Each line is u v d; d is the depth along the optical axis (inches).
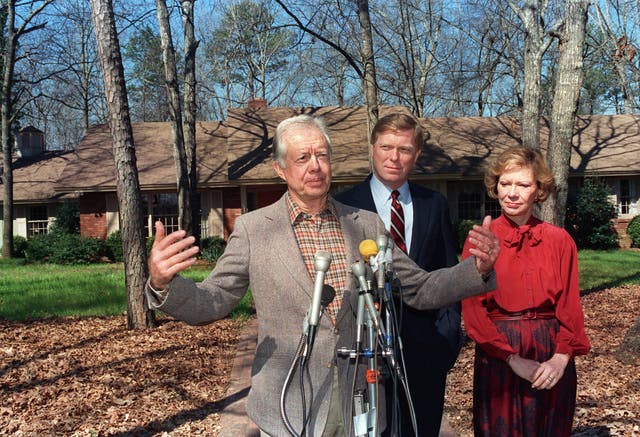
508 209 129.4
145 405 230.2
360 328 95.6
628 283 515.8
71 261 820.6
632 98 779.4
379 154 140.9
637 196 941.8
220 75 1568.7
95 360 295.1
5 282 591.2
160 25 746.2
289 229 108.6
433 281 109.6
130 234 365.4
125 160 362.0
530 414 123.7
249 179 821.9
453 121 1019.9
